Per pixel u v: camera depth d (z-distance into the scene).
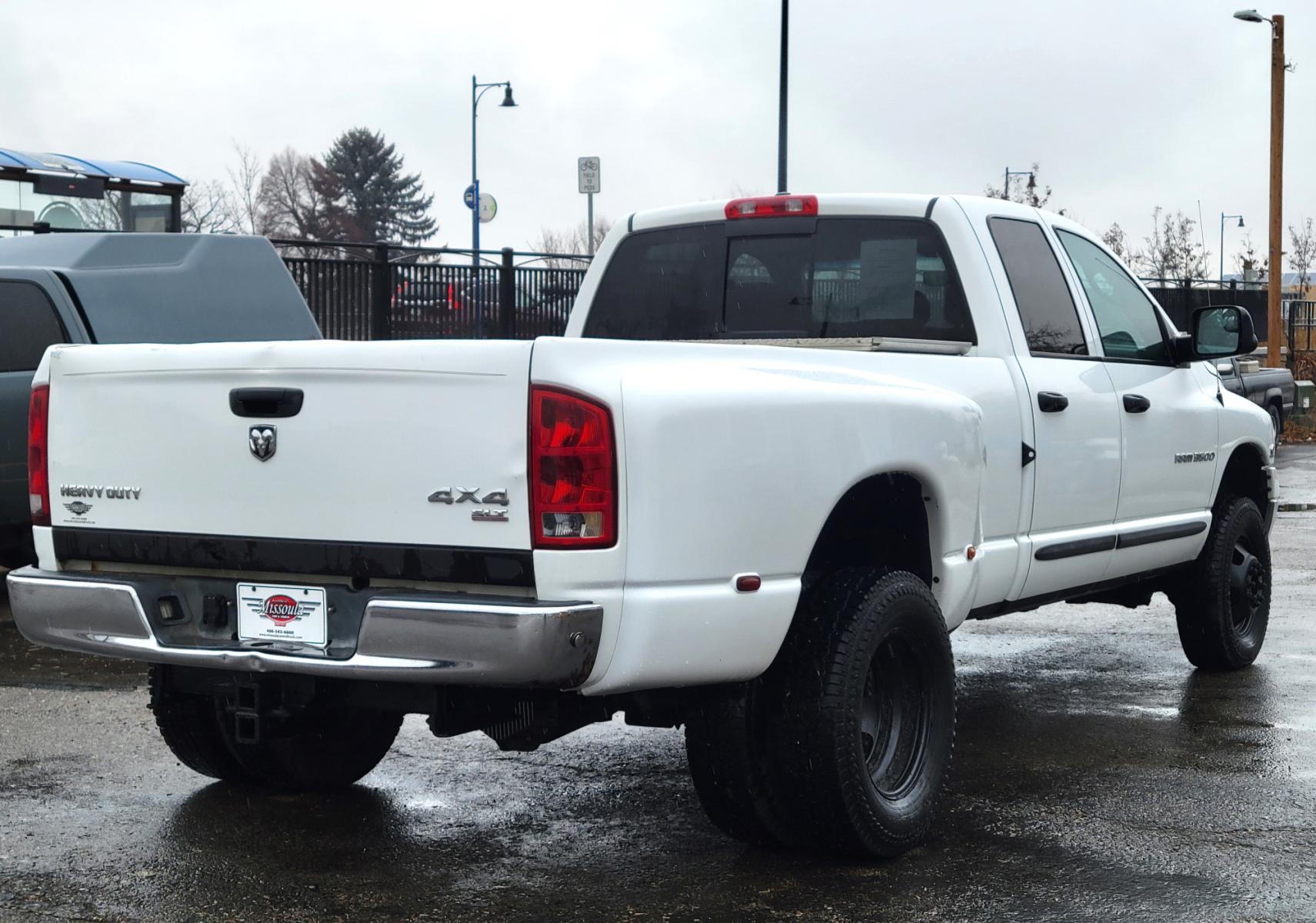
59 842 4.73
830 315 6.14
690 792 5.37
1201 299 33.62
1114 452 6.30
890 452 4.69
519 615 3.75
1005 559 5.61
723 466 4.09
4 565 9.48
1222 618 7.35
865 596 4.53
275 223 108.69
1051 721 6.50
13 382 8.92
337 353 4.06
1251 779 5.57
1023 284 6.05
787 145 27.08
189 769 5.60
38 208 14.18
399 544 4.00
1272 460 7.86
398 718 5.50
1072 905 4.23
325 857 4.62
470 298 19.20
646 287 6.55
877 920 4.11
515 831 4.90
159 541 4.38
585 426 3.82
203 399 4.29
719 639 4.09
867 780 4.50
